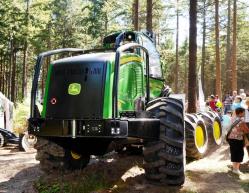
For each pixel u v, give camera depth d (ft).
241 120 27.20
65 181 23.25
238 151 26.78
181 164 22.27
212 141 35.42
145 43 27.30
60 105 21.38
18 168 28.91
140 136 20.90
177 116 22.41
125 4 135.64
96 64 21.16
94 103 20.74
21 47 134.51
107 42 27.96
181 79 225.35
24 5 114.93
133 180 23.61
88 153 24.25
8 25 106.11
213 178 25.44
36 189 22.58
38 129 21.71
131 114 21.80
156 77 28.68
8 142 41.81
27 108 78.84
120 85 22.25
